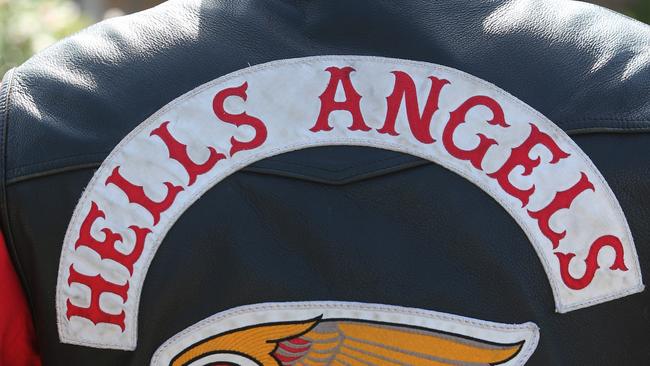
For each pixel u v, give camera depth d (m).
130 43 1.23
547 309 1.17
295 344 1.18
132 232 1.17
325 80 1.19
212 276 1.17
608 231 1.17
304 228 1.16
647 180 1.17
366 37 1.20
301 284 1.16
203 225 1.17
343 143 1.18
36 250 1.19
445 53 1.19
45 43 4.19
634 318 1.20
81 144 1.19
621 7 6.40
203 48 1.21
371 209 1.17
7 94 1.22
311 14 1.21
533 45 1.19
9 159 1.19
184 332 1.18
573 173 1.16
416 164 1.17
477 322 1.17
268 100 1.19
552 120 1.17
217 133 1.18
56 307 1.19
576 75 1.19
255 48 1.20
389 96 1.18
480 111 1.18
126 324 1.18
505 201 1.16
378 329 1.17
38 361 1.28
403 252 1.16
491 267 1.16
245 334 1.17
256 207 1.17
